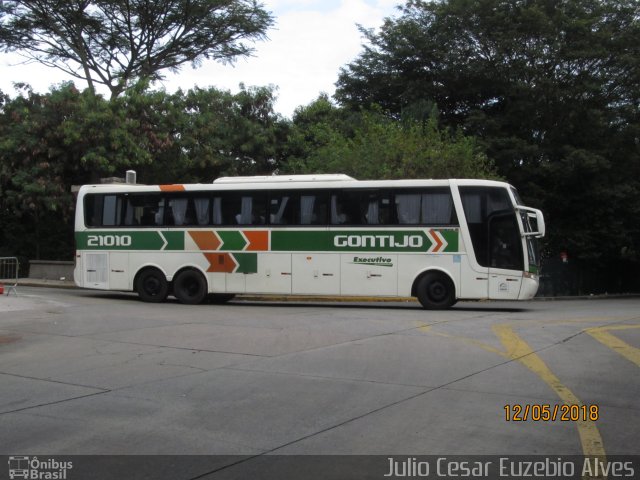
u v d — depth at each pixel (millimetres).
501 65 29547
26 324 12891
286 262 17594
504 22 28750
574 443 5605
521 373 8266
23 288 23656
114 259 18953
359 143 25891
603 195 28719
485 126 29016
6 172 25266
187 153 27766
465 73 30484
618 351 9781
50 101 25156
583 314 15547
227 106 29812
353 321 13594
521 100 28531
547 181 29375
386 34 33625
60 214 27438
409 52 32344
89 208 19312
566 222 30328
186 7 28938
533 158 29016
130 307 16688
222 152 29016
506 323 13195
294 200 17688
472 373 8281
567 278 29984
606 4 29125
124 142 24812
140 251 18719
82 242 19297
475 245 16531
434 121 25375
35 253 29375
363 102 34656
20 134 24906
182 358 9367
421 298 16734
